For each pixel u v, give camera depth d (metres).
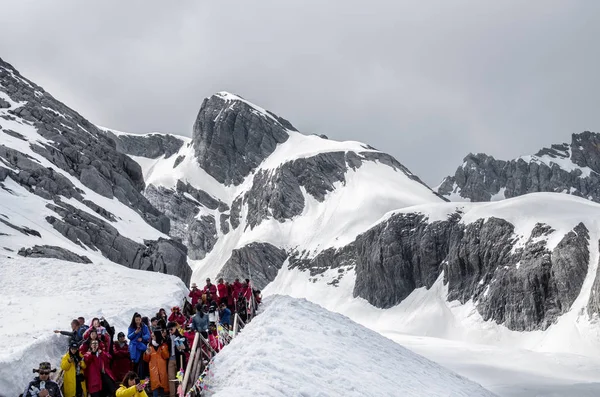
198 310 19.80
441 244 188.88
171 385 15.36
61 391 14.95
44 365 13.65
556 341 124.94
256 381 14.54
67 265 40.38
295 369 16.69
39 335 21.11
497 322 149.38
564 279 138.50
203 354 17.11
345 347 23.58
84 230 71.75
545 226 157.38
